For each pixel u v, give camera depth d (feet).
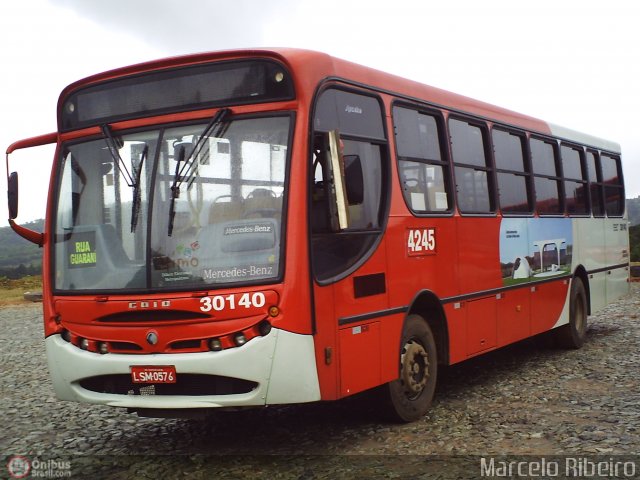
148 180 21.38
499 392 30.37
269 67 20.85
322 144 21.30
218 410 20.39
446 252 27.99
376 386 24.47
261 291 19.74
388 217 24.39
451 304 28.12
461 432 23.95
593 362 37.19
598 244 46.73
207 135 20.94
